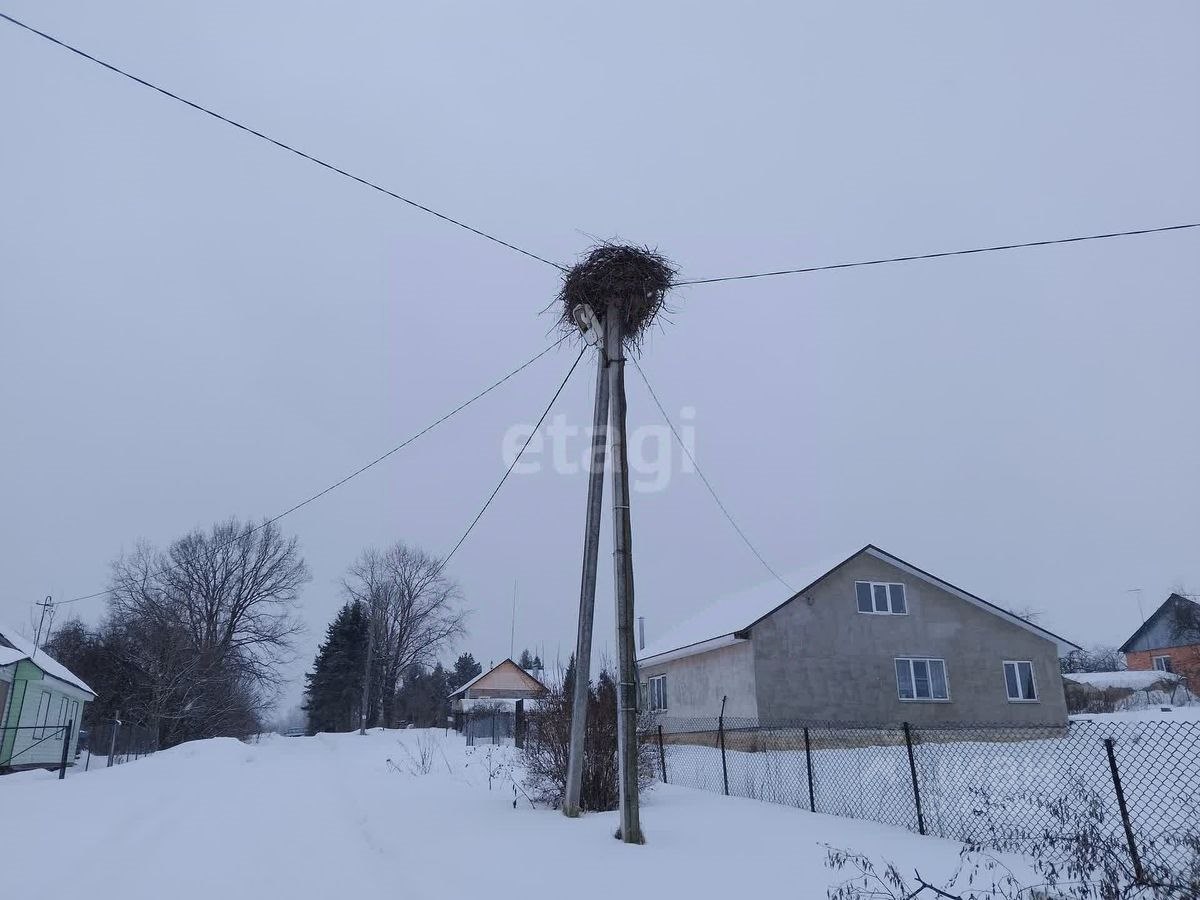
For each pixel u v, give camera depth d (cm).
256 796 1255
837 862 714
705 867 717
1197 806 940
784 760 1664
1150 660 5000
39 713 2594
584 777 1084
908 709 2150
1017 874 684
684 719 2462
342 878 685
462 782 1421
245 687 5147
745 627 2084
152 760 2112
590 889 646
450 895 629
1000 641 2283
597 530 1037
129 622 4369
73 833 867
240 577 5231
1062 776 1186
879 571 2248
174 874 691
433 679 7756
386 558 6750
